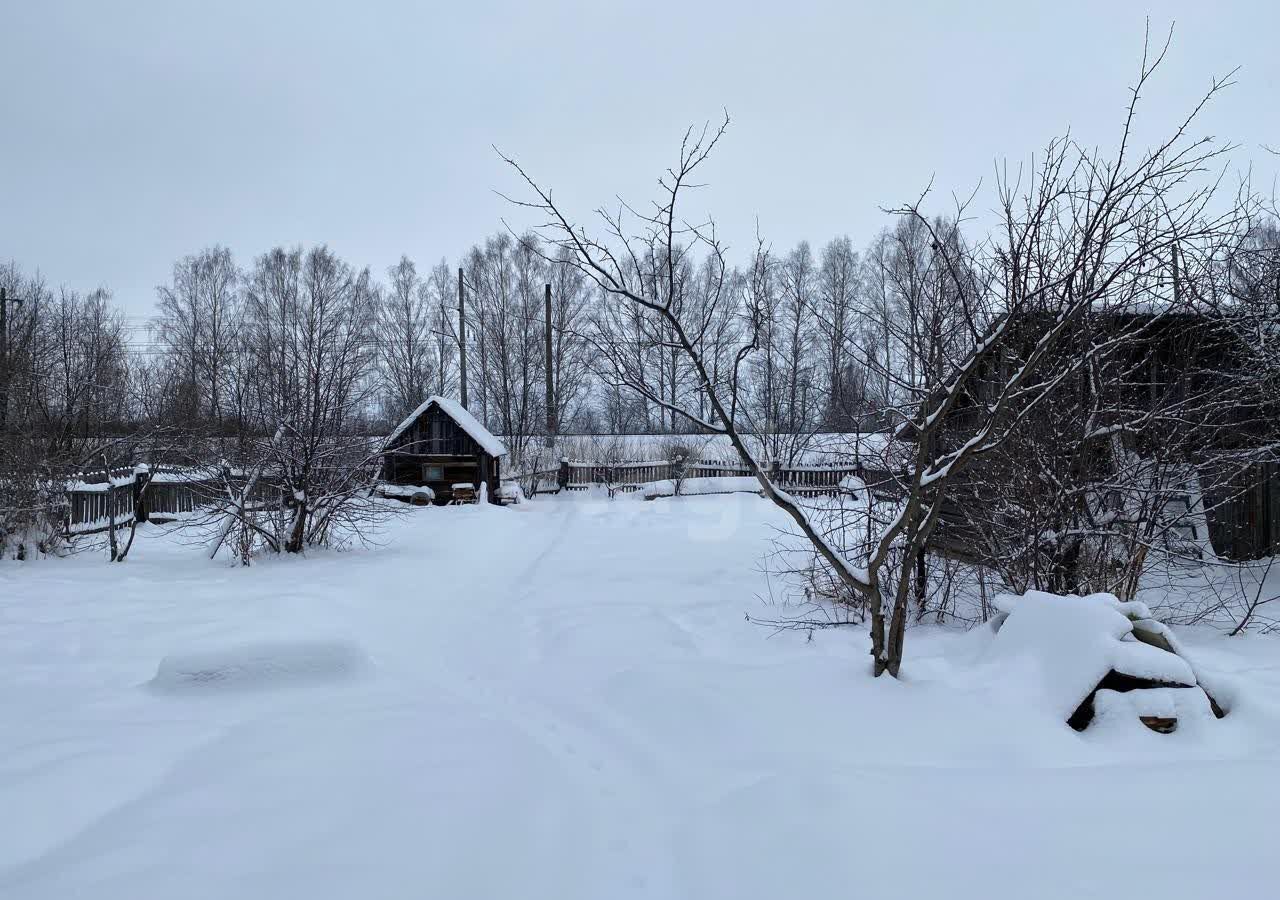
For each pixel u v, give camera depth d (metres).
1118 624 4.25
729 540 13.73
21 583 8.62
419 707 4.46
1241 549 9.20
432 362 43.66
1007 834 2.61
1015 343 5.60
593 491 27.70
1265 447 6.94
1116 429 6.44
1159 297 6.23
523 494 26.69
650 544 13.33
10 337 17.33
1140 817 2.69
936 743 3.64
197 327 41.66
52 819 2.93
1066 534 6.42
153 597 7.77
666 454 29.84
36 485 11.21
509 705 4.62
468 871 2.64
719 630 6.89
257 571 9.64
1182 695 3.96
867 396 7.37
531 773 3.52
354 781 3.33
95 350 23.92
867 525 7.64
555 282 38.75
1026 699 4.14
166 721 4.12
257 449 11.26
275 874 2.56
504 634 6.89
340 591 8.33
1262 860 2.37
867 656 5.74
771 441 21.33
